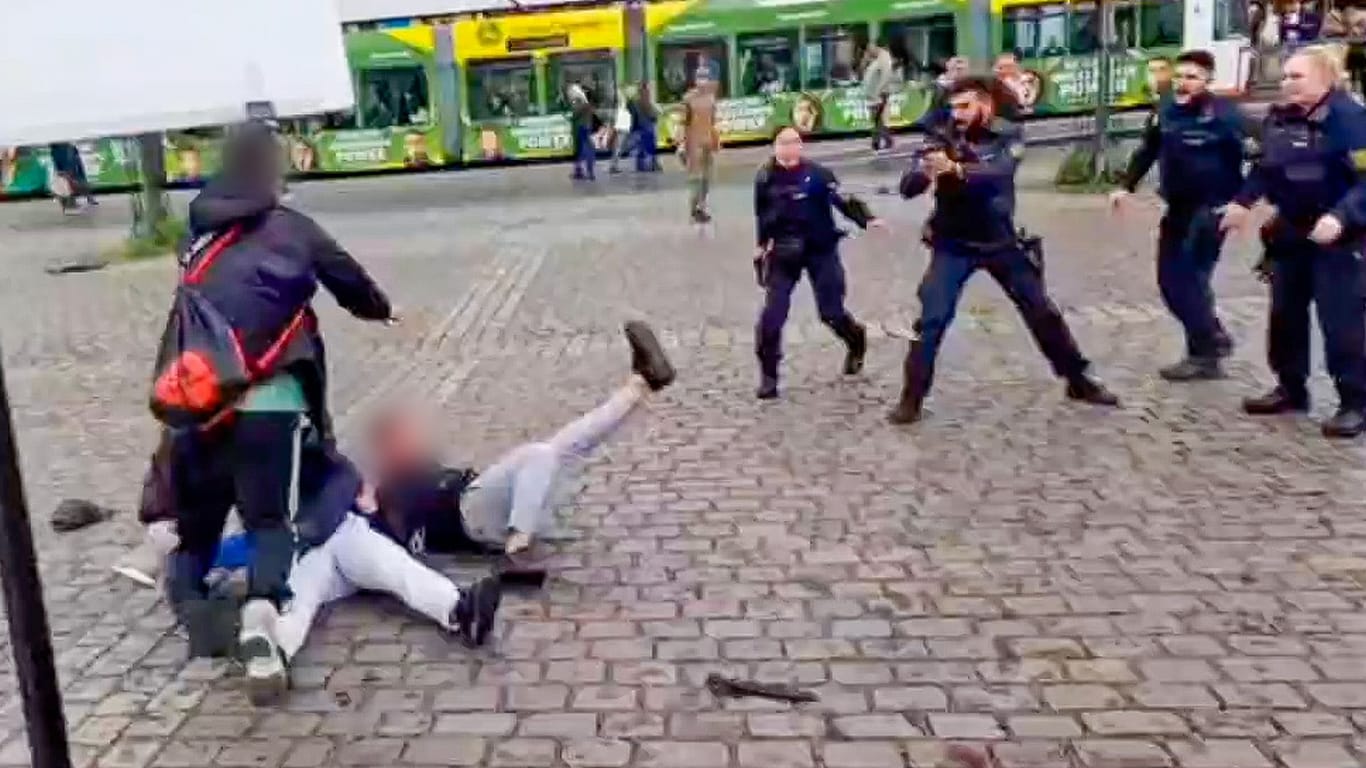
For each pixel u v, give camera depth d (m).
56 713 2.86
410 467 5.46
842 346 9.48
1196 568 5.07
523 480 5.38
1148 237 13.93
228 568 5.04
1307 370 7.10
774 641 4.58
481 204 22.55
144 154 18.23
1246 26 27.56
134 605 5.18
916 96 29.31
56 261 17.67
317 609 4.73
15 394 9.33
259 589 4.39
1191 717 3.92
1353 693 4.02
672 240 16.06
